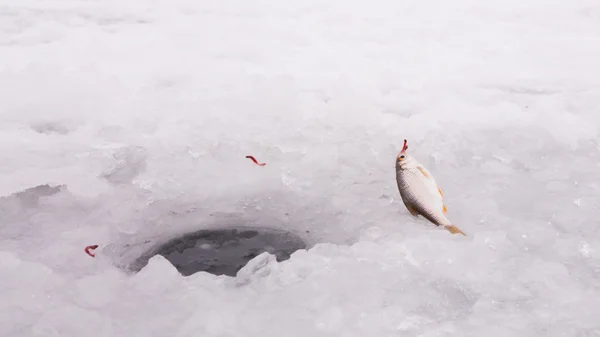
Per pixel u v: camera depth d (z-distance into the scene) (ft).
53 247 12.03
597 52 27.37
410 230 12.47
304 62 26.66
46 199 14.53
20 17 35.24
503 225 12.55
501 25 32.96
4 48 29.14
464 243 11.60
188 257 12.46
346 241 12.67
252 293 10.39
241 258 12.41
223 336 9.28
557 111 19.76
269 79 23.15
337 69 25.57
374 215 13.39
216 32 32.35
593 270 10.95
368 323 9.50
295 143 17.29
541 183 14.67
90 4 39.86
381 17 35.37
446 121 19.25
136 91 22.97
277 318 9.68
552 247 11.69
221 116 19.62
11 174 15.76
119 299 10.40
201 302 10.14
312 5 39.01
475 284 10.49
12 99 21.90
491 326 9.37
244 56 27.76
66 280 10.93
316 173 15.61
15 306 10.18
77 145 18.17
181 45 29.86
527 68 25.26
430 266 10.95
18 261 11.36
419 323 9.54
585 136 17.74
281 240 13.03
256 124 18.79
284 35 31.53
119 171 16.43
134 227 13.41
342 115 18.78
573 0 38.78
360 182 15.07
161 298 10.31
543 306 9.89
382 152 16.56
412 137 17.71
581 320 9.55
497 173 15.30
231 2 40.32
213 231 13.44
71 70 25.58
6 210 14.06
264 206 14.37
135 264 12.22
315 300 9.99
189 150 17.35
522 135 17.75
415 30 32.12
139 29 33.37
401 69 25.46
